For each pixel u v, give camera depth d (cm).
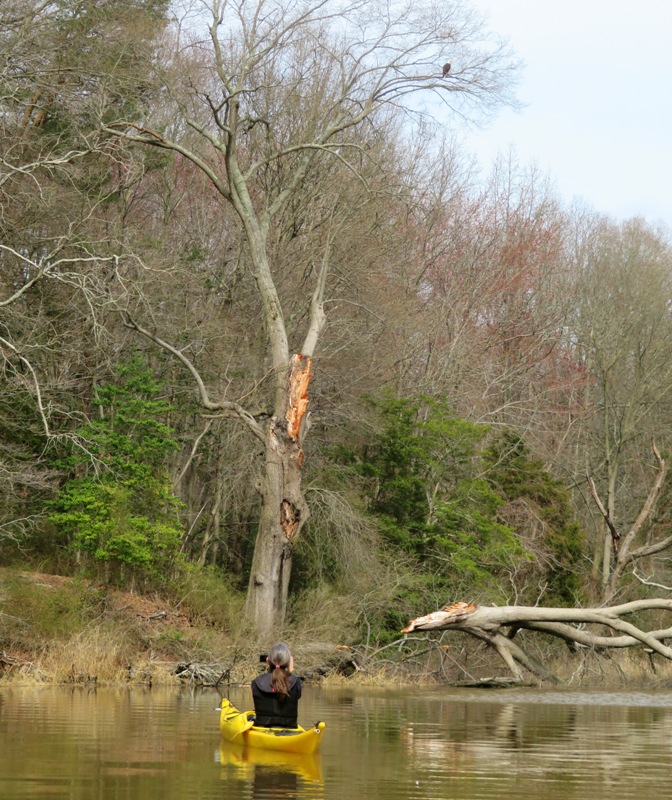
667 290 4403
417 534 3238
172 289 3103
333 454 3381
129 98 2878
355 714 1775
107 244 2888
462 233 4525
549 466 4322
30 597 2361
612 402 4428
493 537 3192
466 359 4034
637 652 3178
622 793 994
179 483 3219
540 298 4722
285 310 3391
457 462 3338
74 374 2898
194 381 3262
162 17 3167
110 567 2656
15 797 914
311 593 2936
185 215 3678
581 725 1642
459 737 1437
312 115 3356
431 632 2947
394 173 3612
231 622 2717
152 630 2512
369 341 3406
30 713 1566
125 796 927
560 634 2619
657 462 4488
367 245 3456
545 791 998
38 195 2716
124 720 1493
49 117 3041
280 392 2906
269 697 1295
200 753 1191
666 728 1612
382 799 939
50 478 2903
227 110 3022
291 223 3428
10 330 2762
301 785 1005
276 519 2841
